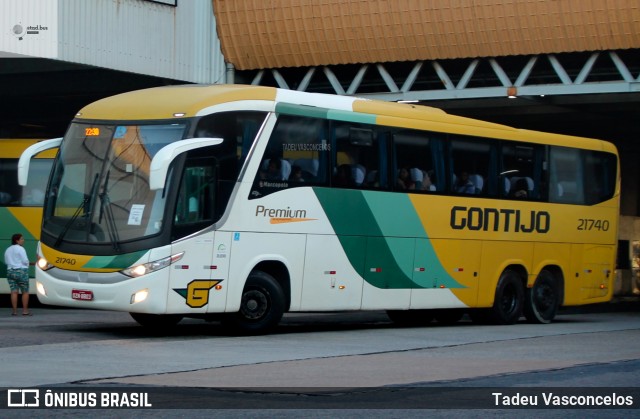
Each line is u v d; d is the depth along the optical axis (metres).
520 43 30.50
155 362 14.48
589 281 26.05
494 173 23.45
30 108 40.16
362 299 20.56
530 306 24.55
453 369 14.38
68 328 20.28
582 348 17.97
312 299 19.69
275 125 19.05
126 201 17.78
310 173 19.61
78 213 18.08
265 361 14.84
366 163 20.67
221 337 18.58
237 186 18.42
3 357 14.93
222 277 18.22
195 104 18.06
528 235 24.28
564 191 25.28
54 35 29.03
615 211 26.83
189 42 33.09
